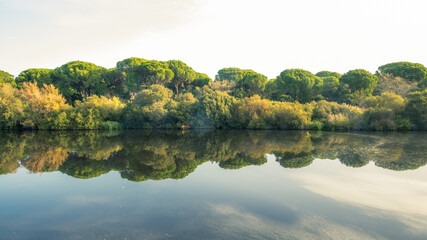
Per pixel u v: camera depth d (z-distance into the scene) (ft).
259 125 136.77
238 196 26.78
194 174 36.50
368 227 19.51
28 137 88.02
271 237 17.95
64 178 34.27
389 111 115.65
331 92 188.85
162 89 159.74
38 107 122.42
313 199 25.79
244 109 142.92
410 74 178.81
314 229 19.20
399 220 20.79
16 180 33.30
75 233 18.65
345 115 128.26
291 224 20.06
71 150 59.21
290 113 131.13
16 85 181.57
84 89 198.90
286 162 44.62
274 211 22.72
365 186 30.14
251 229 19.20
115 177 34.86
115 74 200.64
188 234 18.40
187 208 23.50
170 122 148.56
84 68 195.31
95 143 73.05
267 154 53.62
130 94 192.44
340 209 23.16
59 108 127.85
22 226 19.93
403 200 25.48
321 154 52.80
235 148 62.90
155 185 31.01
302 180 32.96
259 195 27.12
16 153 54.60
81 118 128.06
